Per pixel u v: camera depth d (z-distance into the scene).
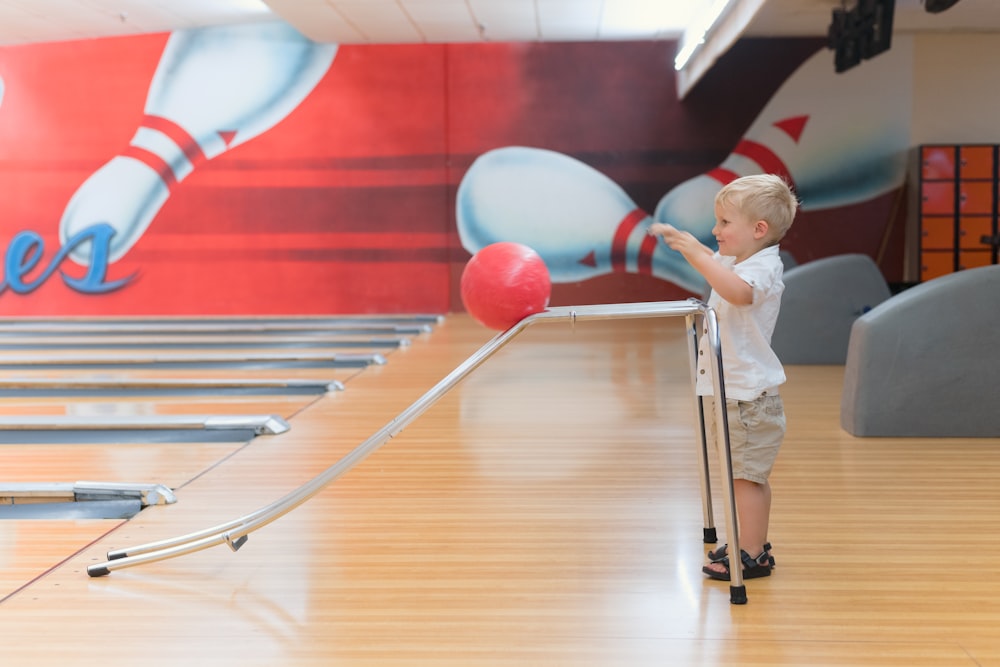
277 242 10.26
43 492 3.08
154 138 10.19
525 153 10.08
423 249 10.22
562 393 5.06
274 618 2.04
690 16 8.49
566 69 9.96
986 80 9.70
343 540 2.60
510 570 2.34
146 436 4.09
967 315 3.83
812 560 2.39
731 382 2.19
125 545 2.60
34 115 10.26
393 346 7.43
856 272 5.98
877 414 3.88
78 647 1.90
